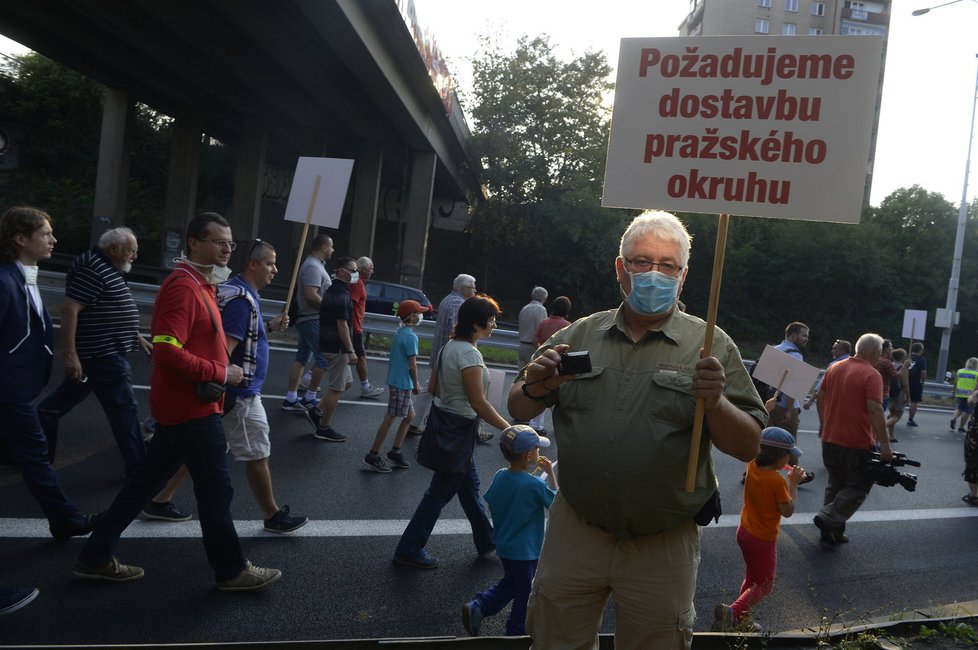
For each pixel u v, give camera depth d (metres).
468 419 4.81
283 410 8.95
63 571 4.22
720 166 2.54
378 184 35.94
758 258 44.88
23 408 4.43
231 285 4.62
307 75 24.66
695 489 2.43
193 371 3.79
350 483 6.46
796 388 6.42
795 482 4.60
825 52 2.45
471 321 4.83
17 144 42.19
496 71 41.44
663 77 2.60
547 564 2.59
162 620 3.79
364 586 4.45
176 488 5.25
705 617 4.63
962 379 16.11
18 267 4.39
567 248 42.12
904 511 7.95
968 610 4.86
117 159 33.66
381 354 14.79
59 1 22.17
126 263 5.61
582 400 2.47
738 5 67.12
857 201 2.41
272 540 5.02
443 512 6.02
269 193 47.09
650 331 2.49
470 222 44.66
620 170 2.64
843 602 5.15
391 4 19.83
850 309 46.28
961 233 28.31
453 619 4.15
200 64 27.17
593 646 2.64
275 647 3.14
